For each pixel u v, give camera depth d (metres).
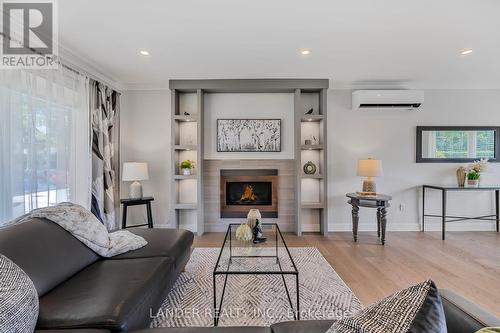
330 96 4.22
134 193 3.76
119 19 2.22
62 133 2.79
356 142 4.23
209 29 2.40
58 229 1.76
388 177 4.24
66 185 2.84
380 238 3.81
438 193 4.23
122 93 4.18
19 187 2.28
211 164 4.27
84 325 1.14
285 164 4.28
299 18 2.21
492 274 2.57
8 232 1.47
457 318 0.93
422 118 4.22
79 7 2.03
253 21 2.27
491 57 3.09
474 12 2.12
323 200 4.04
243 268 1.97
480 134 4.21
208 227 4.28
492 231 4.17
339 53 2.96
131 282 1.52
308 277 2.51
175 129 4.08
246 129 4.26
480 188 3.77
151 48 2.82
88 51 2.87
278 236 2.58
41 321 1.15
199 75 3.76
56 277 1.48
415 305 0.64
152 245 2.18
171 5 2.02
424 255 3.10
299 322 1.10
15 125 2.25
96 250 1.89
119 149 4.09
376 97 4.02
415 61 3.21
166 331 1.05
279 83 3.96
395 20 2.25
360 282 2.40
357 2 1.99
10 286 0.97
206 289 2.28
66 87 2.89
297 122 4.00
